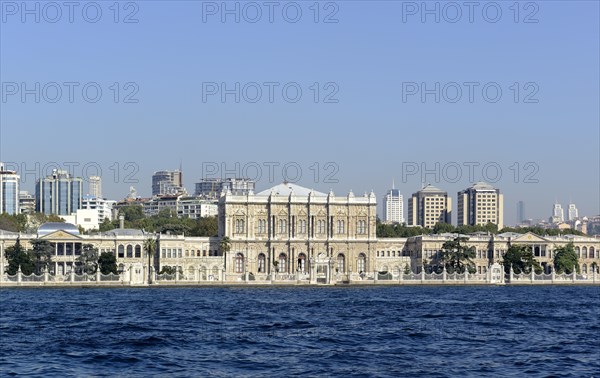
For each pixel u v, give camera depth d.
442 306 199.38
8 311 182.25
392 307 196.50
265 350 120.31
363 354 116.50
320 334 138.88
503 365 107.81
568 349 121.44
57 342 126.81
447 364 108.50
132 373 102.75
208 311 184.50
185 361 110.88
